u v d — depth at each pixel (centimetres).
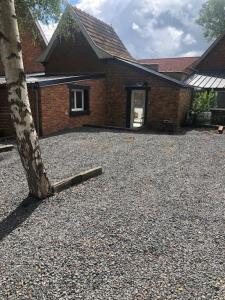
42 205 566
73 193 624
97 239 442
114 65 1758
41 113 1311
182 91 1647
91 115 1688
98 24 2105
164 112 1639
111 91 1792
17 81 517
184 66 3388
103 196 606
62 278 355
